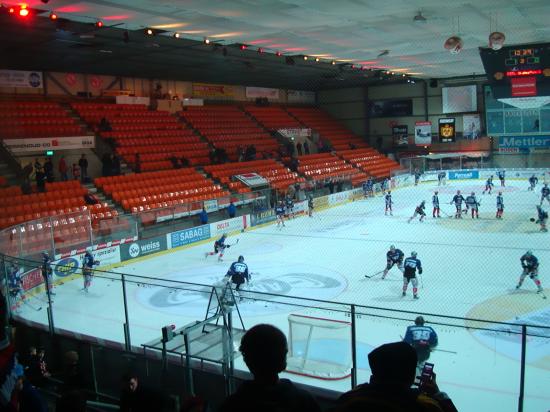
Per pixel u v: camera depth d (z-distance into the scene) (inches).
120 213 986.7
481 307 556.7
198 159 1363.2
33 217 843.4
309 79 1583.4
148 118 1374.3
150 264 823.7
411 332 368.5
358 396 107.2
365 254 832.3
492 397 354.9
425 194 1482.5
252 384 107.3
